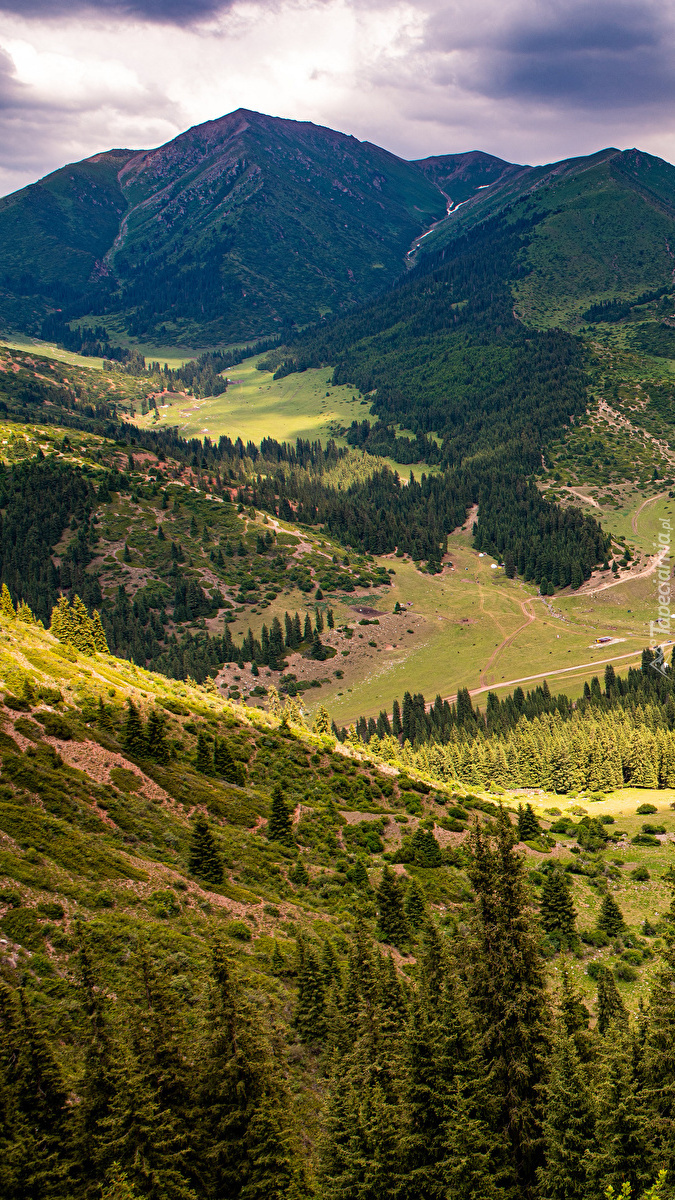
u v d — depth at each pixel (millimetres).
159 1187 37062
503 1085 41844
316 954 63312
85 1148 37125
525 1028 42094
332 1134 41531
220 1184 39531
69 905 57562
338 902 77938
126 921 58094
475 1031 42844
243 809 93250
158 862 70938
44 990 47750
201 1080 40906
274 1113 40844
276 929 68125
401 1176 39750
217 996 41969
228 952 43656
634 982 65625
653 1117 40094
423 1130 41219
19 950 50438
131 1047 40656
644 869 86375
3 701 87562
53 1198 35000
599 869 87562
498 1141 40562
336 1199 39844
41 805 71562
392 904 71062
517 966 42875
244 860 80438
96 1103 38000
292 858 85938
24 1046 37750
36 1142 36219
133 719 93438
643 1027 44781
